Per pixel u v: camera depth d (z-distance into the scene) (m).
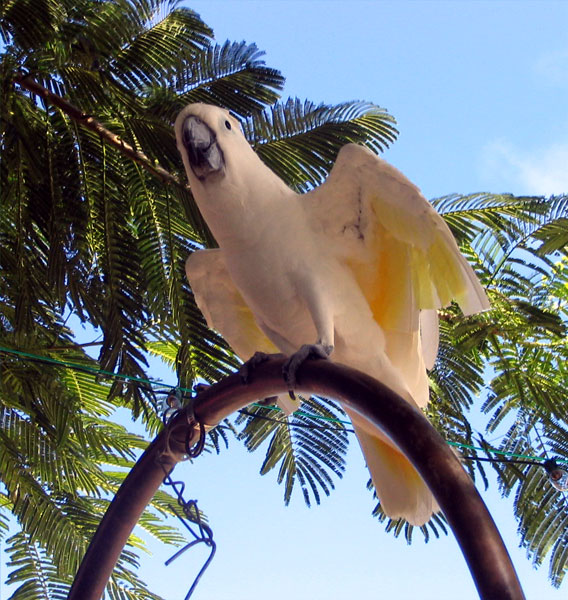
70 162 5.46
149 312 5.44
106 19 5.09
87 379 5.73
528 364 5.68
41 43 5.03
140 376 5.02
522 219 5.60
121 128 5.52
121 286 5.21
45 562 5.41
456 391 5.58
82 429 5.36
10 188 5.43
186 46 5.24
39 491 5.34
